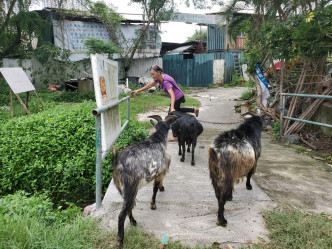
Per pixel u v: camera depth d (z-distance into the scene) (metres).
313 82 7.82
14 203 3.46
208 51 25.83
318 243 2.85
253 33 10.05
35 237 2.63
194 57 24.11
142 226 3.17
